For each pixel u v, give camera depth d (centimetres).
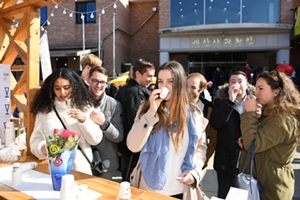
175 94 160
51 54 1037
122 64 1077
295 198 305
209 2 1016
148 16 1241
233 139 228
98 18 1124
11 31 261
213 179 379
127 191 131
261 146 170
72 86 201
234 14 1001
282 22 970
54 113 199
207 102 270
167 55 1068
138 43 1259
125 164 268
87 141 205
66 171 149
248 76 995
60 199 128
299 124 173
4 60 260
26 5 225
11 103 259
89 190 146
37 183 159
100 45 1106
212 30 987
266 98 182
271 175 175
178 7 1048
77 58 1138
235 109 226
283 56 977
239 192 136
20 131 213
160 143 163
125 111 255
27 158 213
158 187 159
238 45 1008
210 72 1161
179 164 167
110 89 580
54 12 1168
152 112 156
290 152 174
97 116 204
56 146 146
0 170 181
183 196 165
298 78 636
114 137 221
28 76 228
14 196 142
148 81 272
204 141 184
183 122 161
